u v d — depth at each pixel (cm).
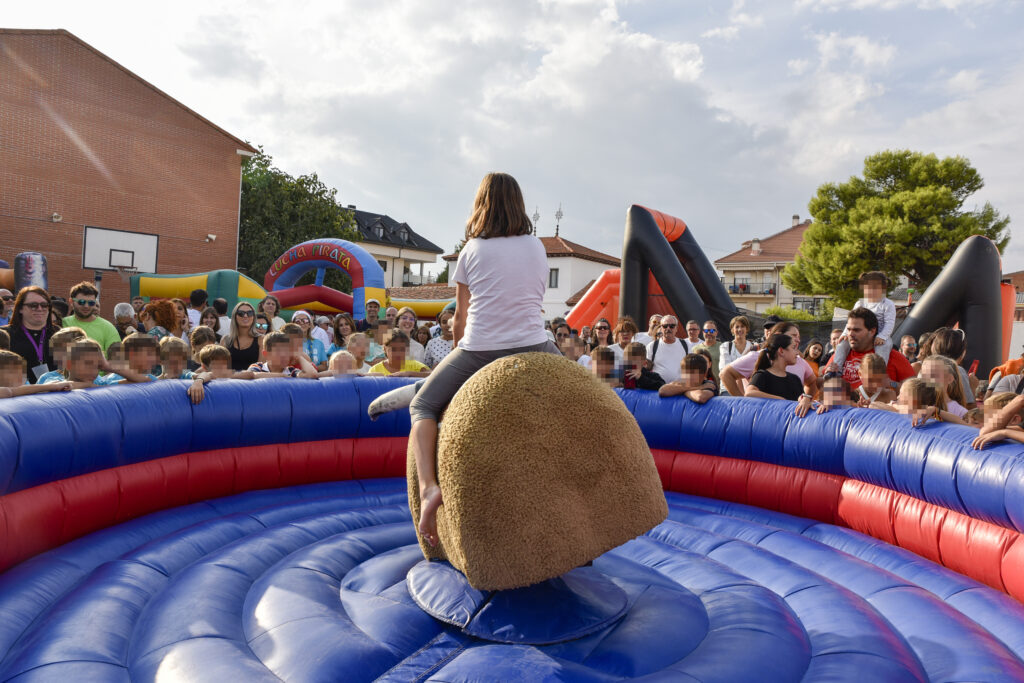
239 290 1684
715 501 448
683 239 1043
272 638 252
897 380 507
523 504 246
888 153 3116
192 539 346
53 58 2125
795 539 374
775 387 475
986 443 318
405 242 5328
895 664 241
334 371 508
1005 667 241
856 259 2958
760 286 4278
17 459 303
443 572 289
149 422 379
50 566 309
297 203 2959
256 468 440
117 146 2238
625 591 291
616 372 602
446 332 668
